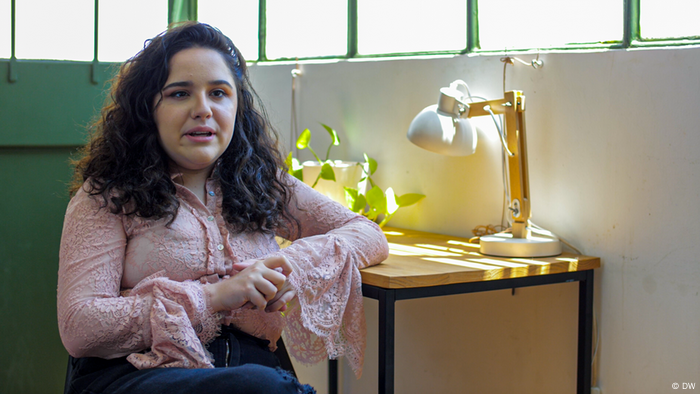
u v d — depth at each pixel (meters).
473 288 1.29
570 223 1.57
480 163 1.72
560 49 1.58
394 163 1.94
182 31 1.10
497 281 1.32
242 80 1.24
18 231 1.96
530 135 1.64
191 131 1.06
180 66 1.07
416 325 1.94
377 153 1.97
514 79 1.65
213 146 1.09
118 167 1.06
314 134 2.11
